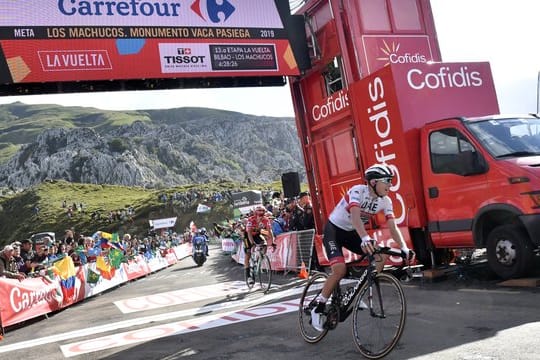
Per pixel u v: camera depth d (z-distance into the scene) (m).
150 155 181.12
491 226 6.42
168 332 6.10
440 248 7.12
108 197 122.06
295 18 9.88
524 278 5.87
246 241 9.84
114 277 16.67
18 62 8.13
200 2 9.32
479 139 6.29
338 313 4.34
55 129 185.00
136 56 8.79
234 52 9.39
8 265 9.48
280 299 7.75
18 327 9.08
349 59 8.73
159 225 64.69
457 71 7.72
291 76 10.02
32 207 116.00
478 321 4.53
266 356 4.38
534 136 6.46
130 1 8.90
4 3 8.21
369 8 8.88
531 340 3.73
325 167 9.70
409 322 4.86
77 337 6.65
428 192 6.98
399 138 7.21
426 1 9.36
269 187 95.06
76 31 8.51
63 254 13.30
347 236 4.39
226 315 6.84
